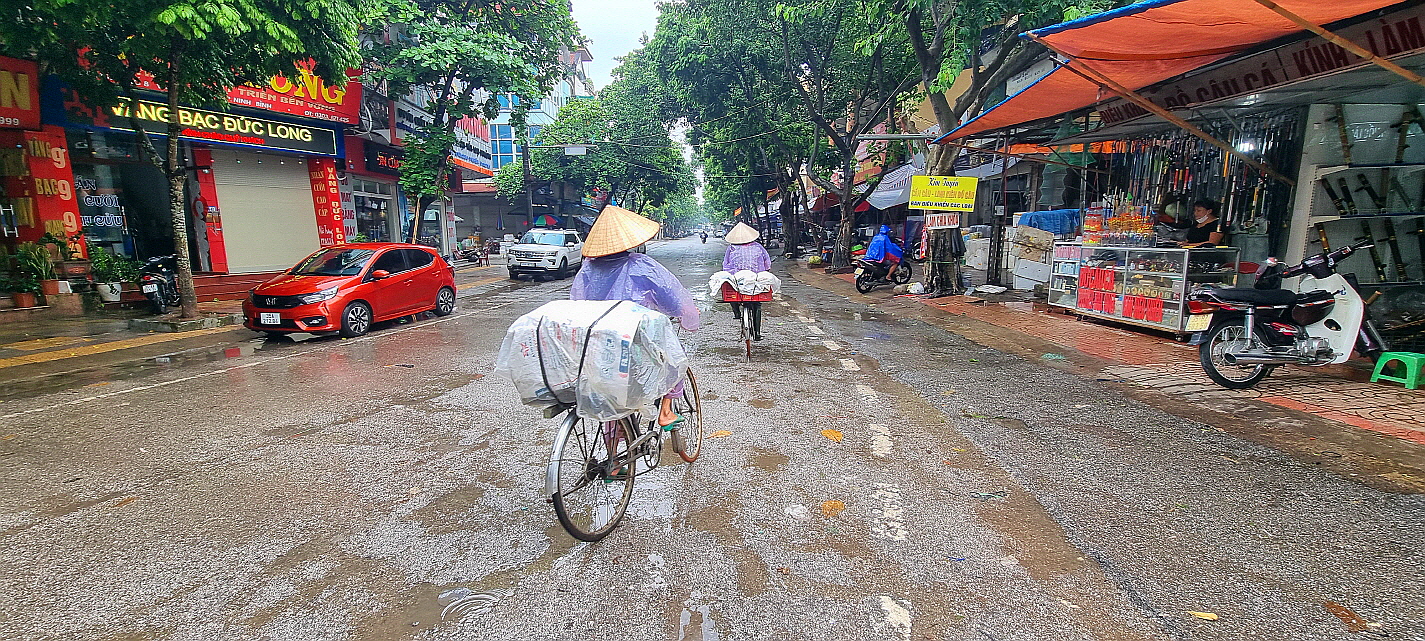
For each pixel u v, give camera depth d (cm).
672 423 343
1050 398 530
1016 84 1571
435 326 966
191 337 869
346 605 253
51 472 386
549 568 280
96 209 1205
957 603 251
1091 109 870
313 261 944
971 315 996
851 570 276
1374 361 577
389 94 1670
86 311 1059
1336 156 688
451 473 386
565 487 354
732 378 613
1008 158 1352
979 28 918
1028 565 278
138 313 1080
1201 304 538
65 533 310
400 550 296
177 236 991
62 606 252
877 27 1327
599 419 288
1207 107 724
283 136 1402
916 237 2306
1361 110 679
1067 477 367
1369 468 365
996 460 395
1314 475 360
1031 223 1267
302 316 820
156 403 536
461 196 3678
